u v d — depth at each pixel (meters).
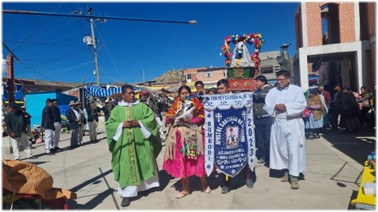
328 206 4.40
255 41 8.67
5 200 3.99
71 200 5.21
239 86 8.00
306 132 10.38
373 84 12.87
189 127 5.13
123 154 5.06
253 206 4.54
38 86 32.34
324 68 21.97
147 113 5.34
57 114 11.14
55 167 8.12
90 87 20.08
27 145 9.95
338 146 8.52
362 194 3.93
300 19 15.85
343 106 10.90
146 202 5.00
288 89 5.33
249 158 5.21
